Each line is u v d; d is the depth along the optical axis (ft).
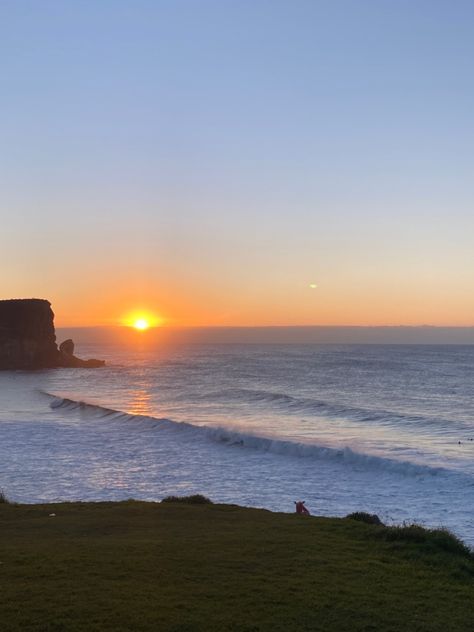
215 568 38.88
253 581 36.52
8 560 40.11
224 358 637.71
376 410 202.69
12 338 513.86
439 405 227.20
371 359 599.16
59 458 128.06
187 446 141.69
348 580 37.27
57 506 64.28
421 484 101.40
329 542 46.52
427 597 34.88
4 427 174.50
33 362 518.37
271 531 50.57
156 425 168.86
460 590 36.29
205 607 32.12
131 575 37.11
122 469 116.78
